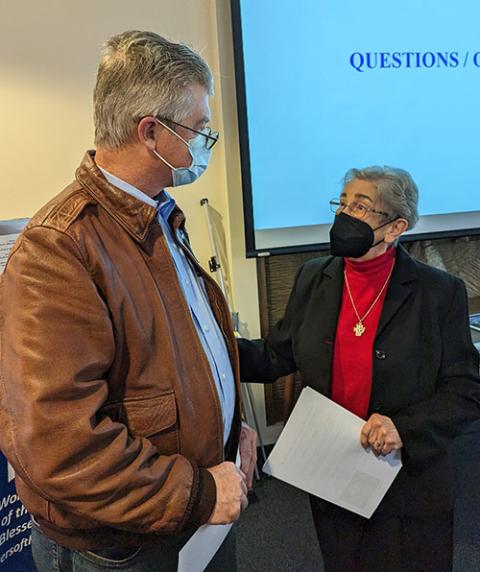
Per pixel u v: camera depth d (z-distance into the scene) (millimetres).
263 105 1964
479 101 2141
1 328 731
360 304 1215
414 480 1209
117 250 794
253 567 1755
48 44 1933
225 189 2145
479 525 1902
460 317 1185
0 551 1597
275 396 2443
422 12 2002
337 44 1966
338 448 1168
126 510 726
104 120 796
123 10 1971
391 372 1162
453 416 1128
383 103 2057
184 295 873
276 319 2340
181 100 786
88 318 717
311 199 2092
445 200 2203
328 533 1343
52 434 679
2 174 1991
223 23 1957
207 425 882
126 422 805
